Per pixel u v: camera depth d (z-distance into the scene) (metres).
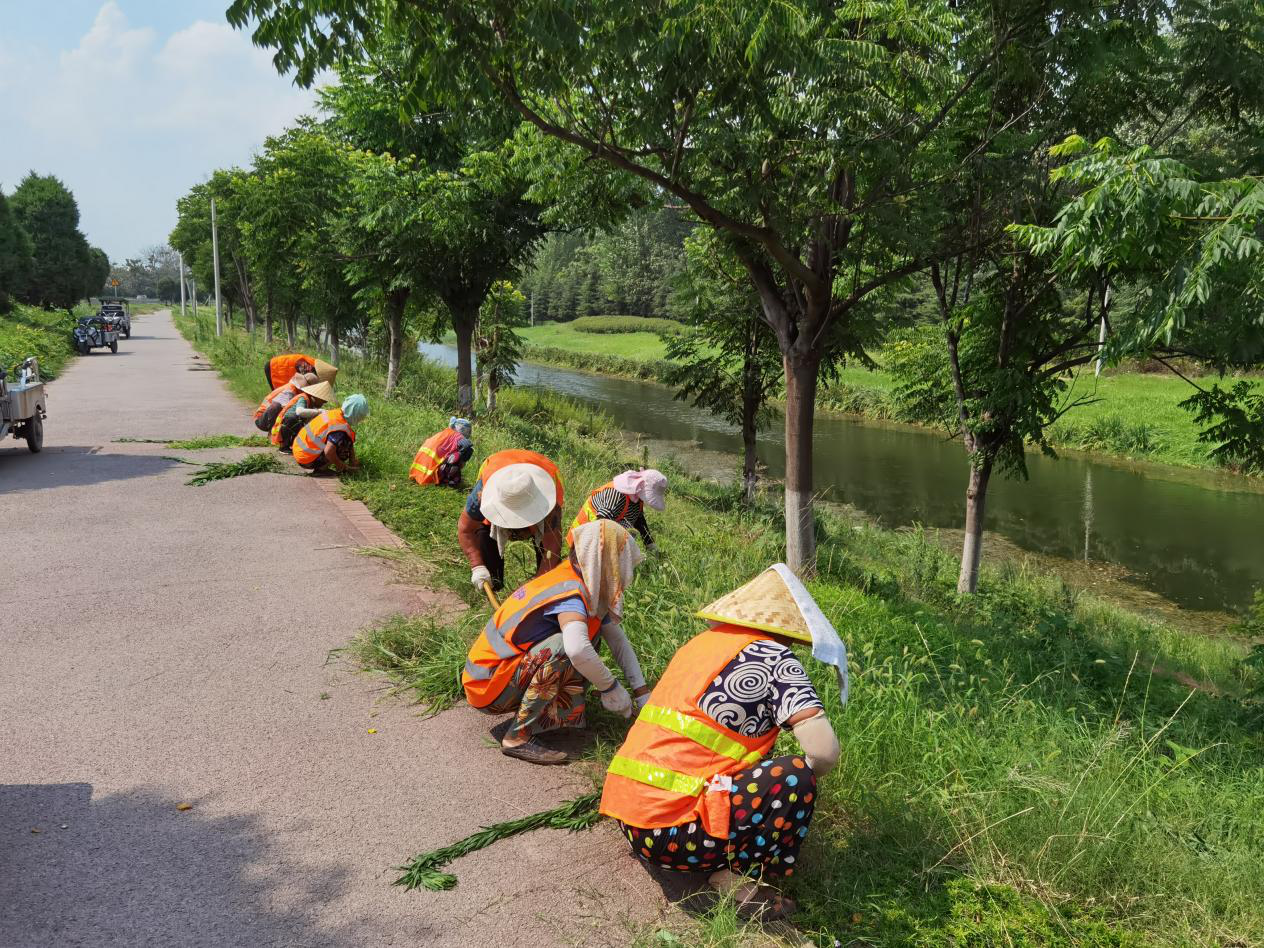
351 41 6.15
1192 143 10.56
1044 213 10.74
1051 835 3.55
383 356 35.44
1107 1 8.87
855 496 23.58
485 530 5.08
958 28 8.48
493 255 18.67
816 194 8.39
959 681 6.01
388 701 4.83
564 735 4.46
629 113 7.55
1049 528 20.48
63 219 70.19
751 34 6.47
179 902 3.17
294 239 22.59
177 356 35.62
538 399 32.25
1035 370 12.40
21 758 4.13
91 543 7.69
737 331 18.08
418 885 3.30
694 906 3.22
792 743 4.19
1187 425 29.84
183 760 4.16
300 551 7.59
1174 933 3.20
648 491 6.25
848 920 3.13
